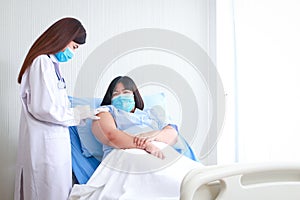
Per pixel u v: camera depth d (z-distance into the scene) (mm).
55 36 2053
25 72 2010
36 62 1971
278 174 1217
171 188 1800
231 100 2871
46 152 1909
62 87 2062
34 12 2553
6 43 2492
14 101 2496
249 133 2648
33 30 2547
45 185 1900
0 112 2465
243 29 2684
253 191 1174
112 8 2756
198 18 3002
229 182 1149
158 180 1828
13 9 2512
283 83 2338
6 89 2484
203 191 1157
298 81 2219
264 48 2490
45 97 1900
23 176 1995
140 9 2836
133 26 2809
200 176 1088
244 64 2684
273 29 2412
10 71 2494
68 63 2625
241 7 2701
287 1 2303
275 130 2406
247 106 2666
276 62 2391
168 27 2910
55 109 1913
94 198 1836
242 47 2699
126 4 2797
